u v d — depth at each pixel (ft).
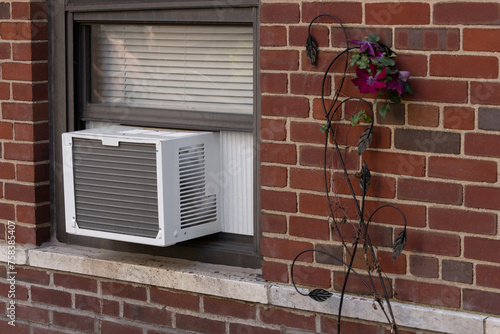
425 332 10.57
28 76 13.56
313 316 11.39
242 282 11.80
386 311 10.71
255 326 11.90
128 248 13.41
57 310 13.84
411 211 10.46
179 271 12.37
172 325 12.66
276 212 11.49
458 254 10.22
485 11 9.68
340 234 10.96
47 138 13.94
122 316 13.15
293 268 11.44
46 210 14.06
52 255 13.60
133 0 12.75
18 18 13.52
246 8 11.78
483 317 10.11
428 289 10.48
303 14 10.90
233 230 12.63
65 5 13.47
